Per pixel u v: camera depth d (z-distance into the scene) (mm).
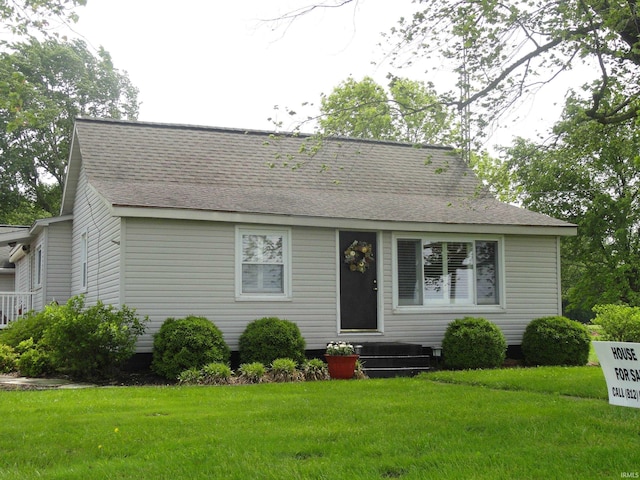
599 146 14891
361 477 5270
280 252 14914
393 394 10188
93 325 12898
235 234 14492
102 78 38781
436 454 5969
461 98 11633
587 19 10727
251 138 19125
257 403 9234
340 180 18250
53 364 13383
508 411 8281
